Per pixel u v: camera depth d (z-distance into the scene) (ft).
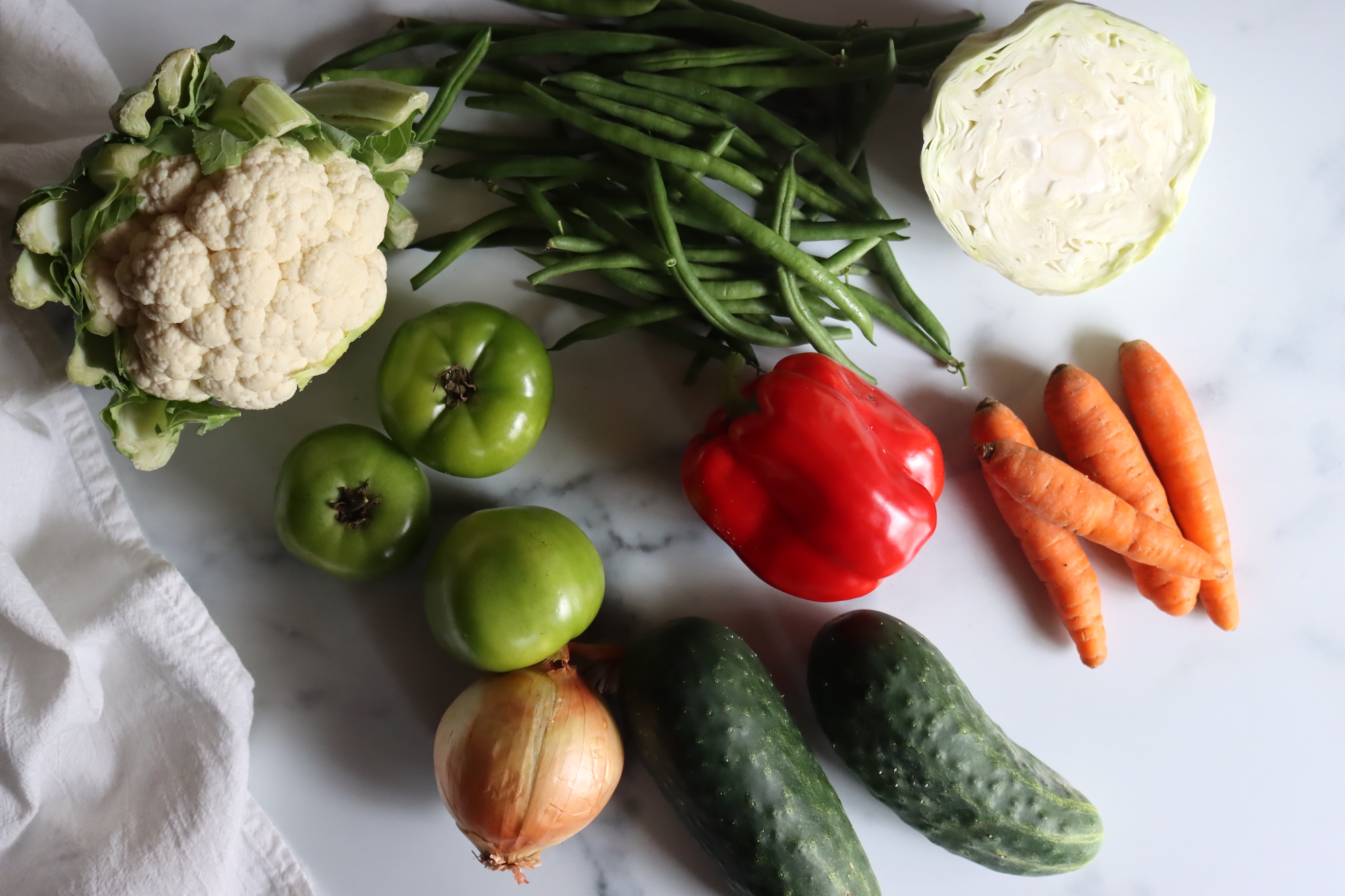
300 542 1.79
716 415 1.88
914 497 1.82
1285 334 1.99
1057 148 1.87
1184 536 1.97
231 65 1.90
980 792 1.79
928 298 1.97
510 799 1.74
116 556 1.85
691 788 1.75
